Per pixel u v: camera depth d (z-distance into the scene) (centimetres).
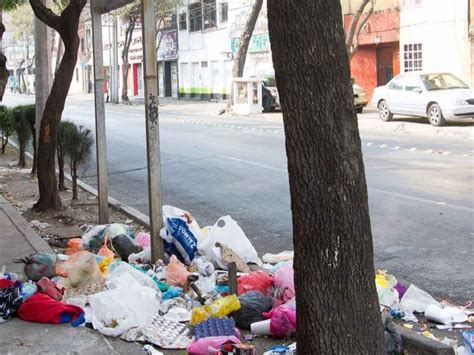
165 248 714
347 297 316
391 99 2312
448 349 443
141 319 530
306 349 323
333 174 312
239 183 1264
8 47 9281
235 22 4288
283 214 989
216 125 2566
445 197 1039
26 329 535
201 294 590
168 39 5322
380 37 3106
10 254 769
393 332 460
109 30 5412
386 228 863
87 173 1516
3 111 1828
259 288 588
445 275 669
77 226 945
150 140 707
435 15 2783
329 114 309
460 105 2050
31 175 1489
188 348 473
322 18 307
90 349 494
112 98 5272
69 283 600
